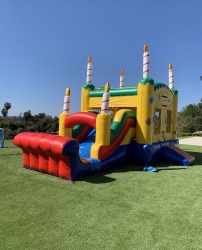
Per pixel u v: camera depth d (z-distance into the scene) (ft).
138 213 11.79
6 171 19.72
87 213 11.67
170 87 31.73
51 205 12.57
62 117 23.56
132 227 10.32
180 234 9.79
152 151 24.29
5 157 26.23
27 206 12.39
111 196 14.17
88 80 29.43
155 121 27.17
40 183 16.47
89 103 29.04
